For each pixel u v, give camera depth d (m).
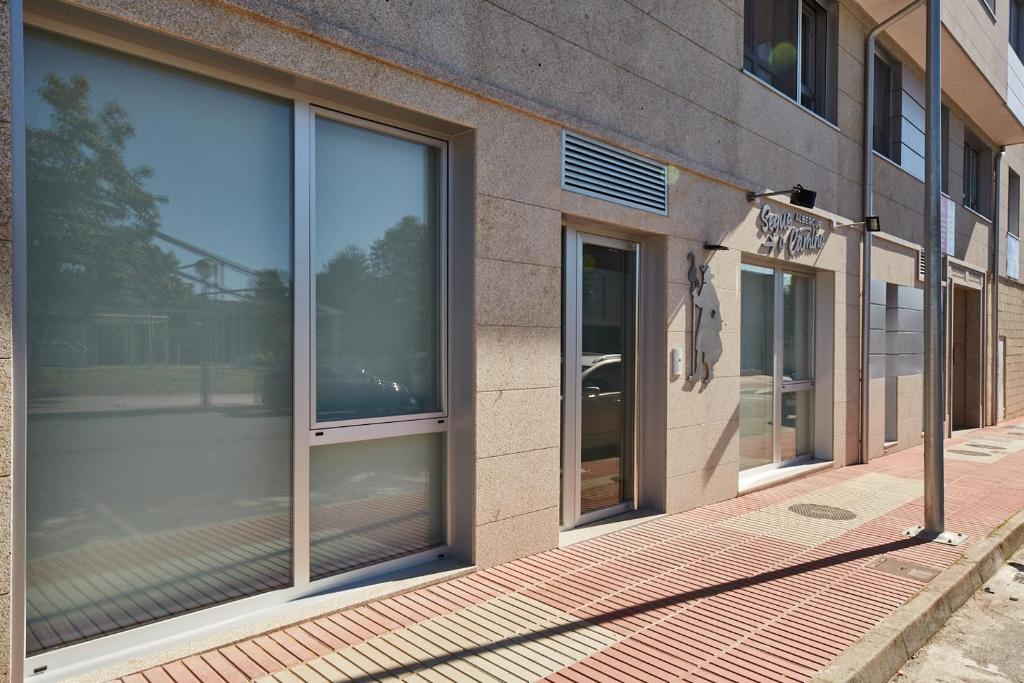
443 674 3.10
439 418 4.37
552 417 4.82
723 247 6.27
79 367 2.95
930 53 5.57
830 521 5.93
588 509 5.58
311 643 3.35
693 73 6.15
